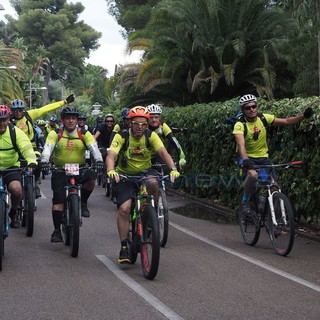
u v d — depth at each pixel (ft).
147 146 23.21
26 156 24.89
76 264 24.02
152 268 20.92
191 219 36.76
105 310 17.80
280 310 17.90
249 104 26.84
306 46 65.77
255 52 71.00
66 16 336.90
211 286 20.66
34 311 17.66
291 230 24.84
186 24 71.61
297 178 30.91
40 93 276.00
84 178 27.81
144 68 75.20
